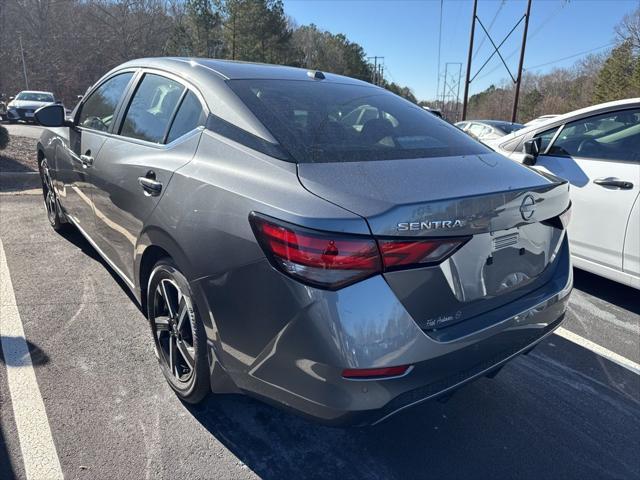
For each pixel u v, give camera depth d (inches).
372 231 67.1
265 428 97.5
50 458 85.9
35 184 278.4
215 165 85.9
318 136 88.2
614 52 2055.9
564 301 98.1
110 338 122.9
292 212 69.7
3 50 1932.8
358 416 70.6
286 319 70.1
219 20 1787.6
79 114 151.9
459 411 107.2
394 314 69.2
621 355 133.3
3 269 159.5
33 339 120.8
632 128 155.9
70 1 2041.1
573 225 165.2
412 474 89.1
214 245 79.1
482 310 81.8
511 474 90.4
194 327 88.4
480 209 76.4
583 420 106.1
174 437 93.0
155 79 116.2
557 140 176.4
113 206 115.6
